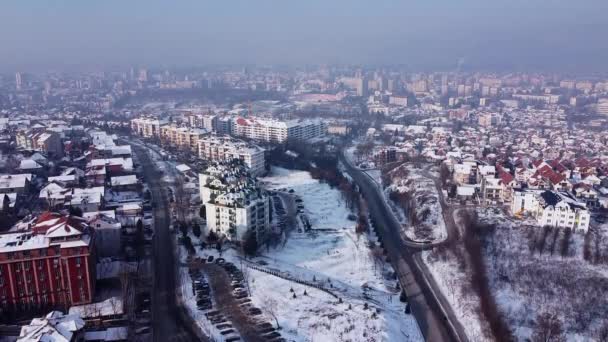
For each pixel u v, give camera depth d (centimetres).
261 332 18275
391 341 18025
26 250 19238
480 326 19638
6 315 19338
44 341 14900
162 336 17950
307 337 18062
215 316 19425
